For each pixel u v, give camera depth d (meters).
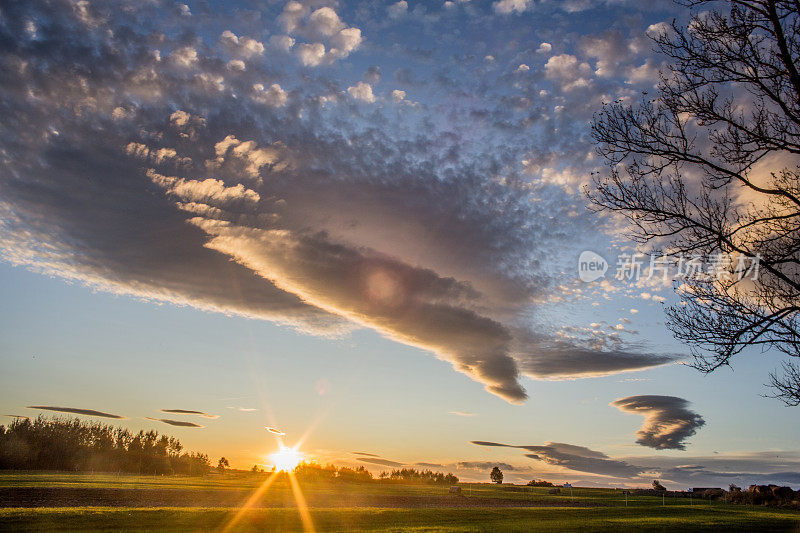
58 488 59.84
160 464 169.38
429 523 42.41
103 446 163.50
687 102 10.68
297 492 84.19
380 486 149.12
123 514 36.59
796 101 9.75
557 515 55.62
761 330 9.50
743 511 65.38
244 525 36.72
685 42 10.78
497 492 137.75
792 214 9.46
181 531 32.84
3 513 33.56
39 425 146.88
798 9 9.54
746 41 9.98
